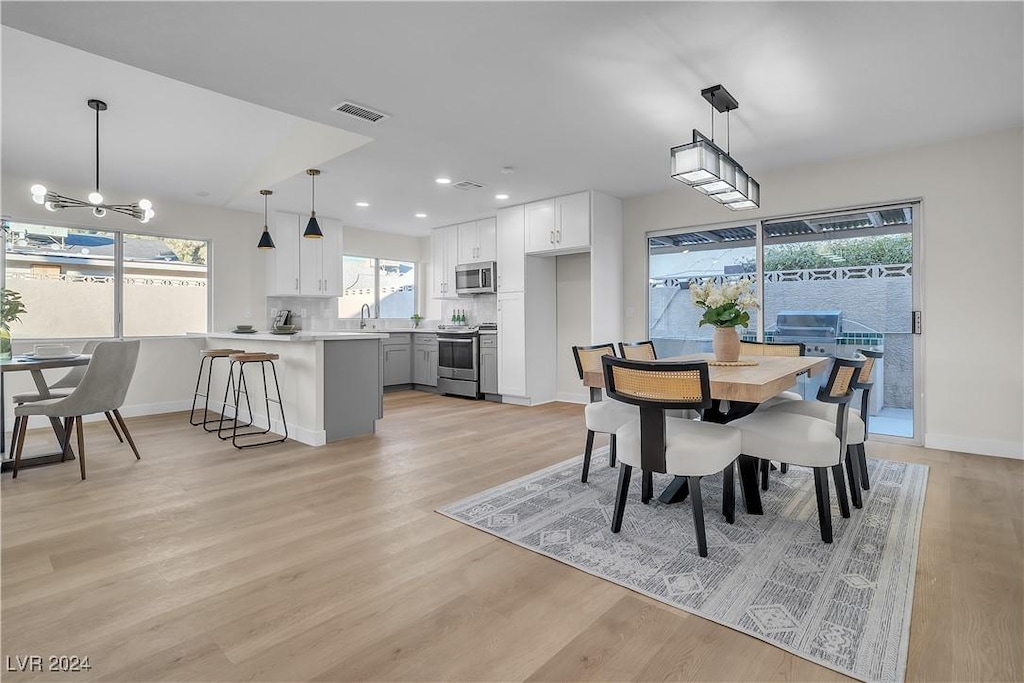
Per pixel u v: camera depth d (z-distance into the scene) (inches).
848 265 161.8
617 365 85.7
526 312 223.9
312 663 55.9
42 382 143.8
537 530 90.7
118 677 53.4
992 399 137.9
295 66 102.2
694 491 81.3
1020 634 60.0
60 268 190.9
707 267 191.5
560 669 55.1
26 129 154.5
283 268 236.2
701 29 88.9
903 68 102.1
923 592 69.4
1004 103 118.5
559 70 103.6
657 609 66.4
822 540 85.5
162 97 150.9
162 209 209.9
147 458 138.2
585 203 198.1
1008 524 91.7
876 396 157.8
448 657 57.1
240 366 186.2
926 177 145.7
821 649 58.0
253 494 109.7
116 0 80.1
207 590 70.8
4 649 57.9
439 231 272.7
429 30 89.4
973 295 139.7
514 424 184.4
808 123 130.3
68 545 84.7
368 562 79.1
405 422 187.9
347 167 167.9
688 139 142.3
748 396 80.3
